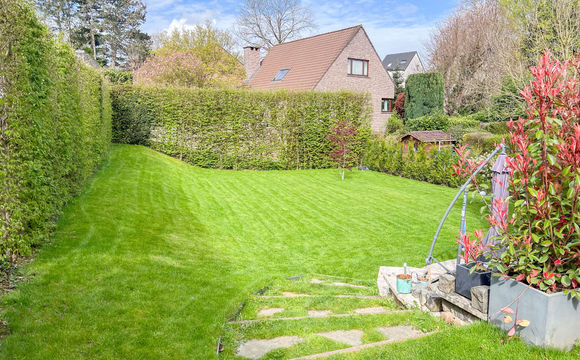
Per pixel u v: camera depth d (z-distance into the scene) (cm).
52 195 645
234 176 1595
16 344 349
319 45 2772
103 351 353
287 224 990
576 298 312
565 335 314
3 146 474
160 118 1720
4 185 462
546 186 313
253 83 2956
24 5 504
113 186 1048
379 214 1100
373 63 2756
